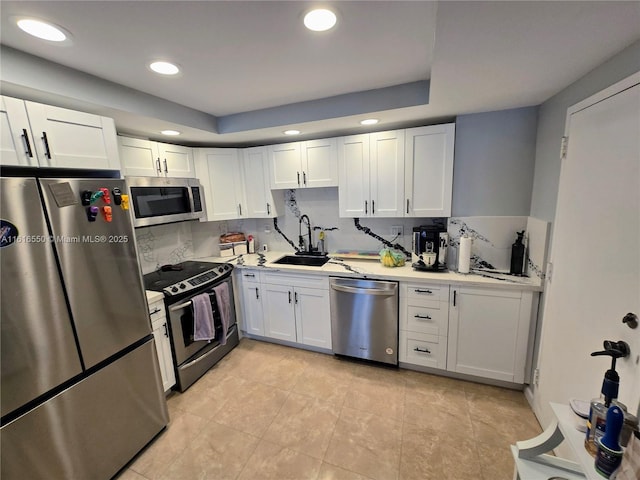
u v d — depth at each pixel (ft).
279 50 4.63
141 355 5.83
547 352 5.89
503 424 6.17
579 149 4.87
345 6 3.53
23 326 4.03
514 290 6.59
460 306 7.16
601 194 4.27
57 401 4.46
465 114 7.19
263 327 9.77
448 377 7.75
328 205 10.19
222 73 5.38
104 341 5.10
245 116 7.97
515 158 7.02
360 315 8.15
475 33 3.44
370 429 6.17
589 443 3.07
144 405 5.88
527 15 3.06
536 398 6.36
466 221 7.67
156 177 7.83
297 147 9.09
